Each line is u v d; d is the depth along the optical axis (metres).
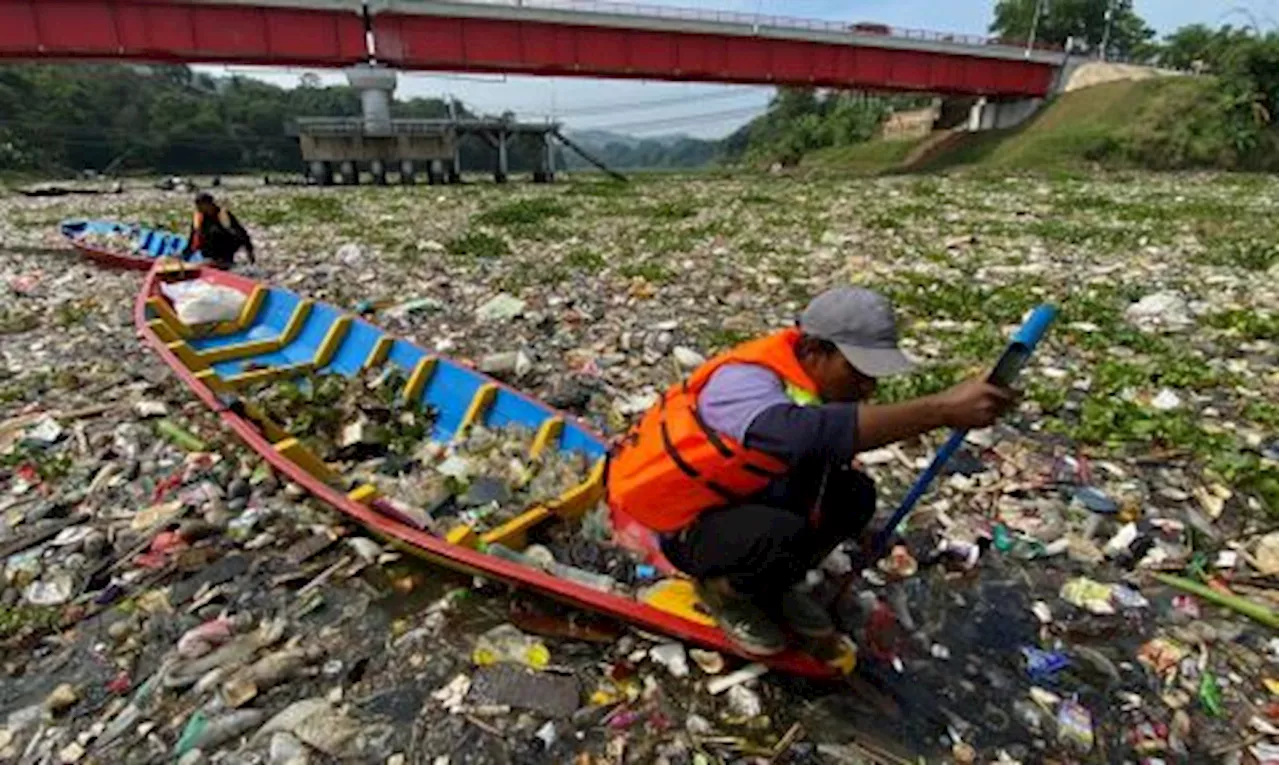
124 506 5.48
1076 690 3.85
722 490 3.39
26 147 92.75
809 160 73.94
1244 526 5.14
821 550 3.78
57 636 4.26
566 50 46.56
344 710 3.72
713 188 38.38
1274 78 44.38
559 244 16.75
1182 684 3.86
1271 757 3.42
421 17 43.53
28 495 5.64
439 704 3.75
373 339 7.45
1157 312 9.86
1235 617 4.32
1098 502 5.39
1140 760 3.46
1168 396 7.10
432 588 4.59
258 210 26.62
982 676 3.94
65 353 8.97
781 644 3.73
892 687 3.88
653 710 3.72
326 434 6.20
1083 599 4.46
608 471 4.36
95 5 37.78
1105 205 22.39
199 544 5.00
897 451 6.22
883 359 2.98
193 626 4.30
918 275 12.32
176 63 41.44
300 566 4.78
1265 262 12.61
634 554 4.71
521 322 9.99
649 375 8.05
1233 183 33.78
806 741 3.56
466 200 31.25
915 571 4.74
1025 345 2.85
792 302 10.95
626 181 53.53
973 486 5.70
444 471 5.57
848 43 50.97
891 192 30.97
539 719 3.67
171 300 9.10
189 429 6.56
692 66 49.03
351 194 38.03
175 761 3.46
